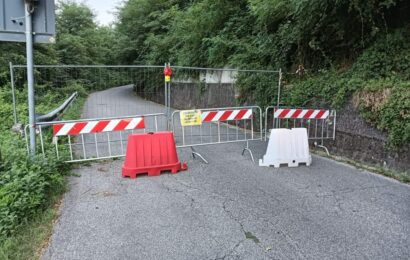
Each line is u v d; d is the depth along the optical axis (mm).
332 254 3119
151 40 20406
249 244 3305
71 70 11242
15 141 6445
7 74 14672
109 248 3230
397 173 5516
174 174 5656
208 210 4129
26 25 5203
